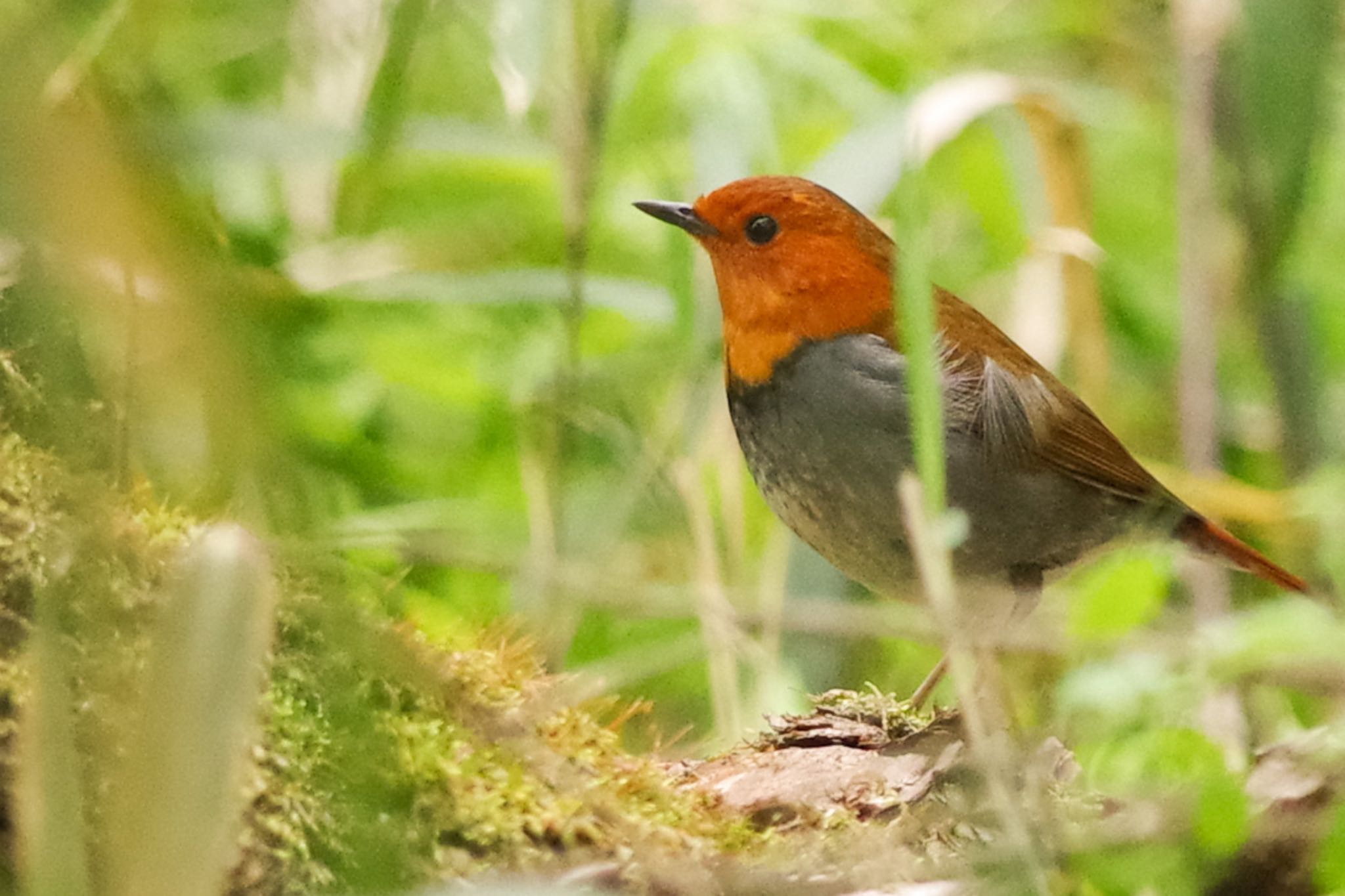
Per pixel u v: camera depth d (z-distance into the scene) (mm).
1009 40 10875
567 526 9023
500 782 4414
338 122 7148
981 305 10828
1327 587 8000
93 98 2789
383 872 3885
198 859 3039
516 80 6273
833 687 9180
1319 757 4434
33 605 3947
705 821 4941
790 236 7633
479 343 9172
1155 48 10805
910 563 7613
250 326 2637
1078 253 8875
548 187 9211
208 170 6641
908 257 4367
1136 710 4160
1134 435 10883
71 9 3359
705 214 7832
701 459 8992
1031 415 7730
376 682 4223
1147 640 4395
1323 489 6090
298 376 7613
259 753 3957
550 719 5102
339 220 8398
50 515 3936
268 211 8781
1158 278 10750
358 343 8555
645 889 4289
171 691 3092
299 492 3209
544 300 8352
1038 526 7902
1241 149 7434
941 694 9312
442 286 8117
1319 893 4398
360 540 6941
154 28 4473
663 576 9055
